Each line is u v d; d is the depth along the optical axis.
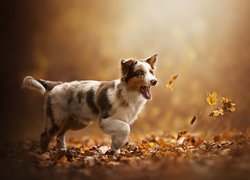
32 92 24.97
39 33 29.25
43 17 29.42
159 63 23.36
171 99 21.06
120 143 10.15
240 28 24.83
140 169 8.36
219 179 7.48
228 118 16.53
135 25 26.77
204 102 20.64
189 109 20.66
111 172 8.27
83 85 10.90
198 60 23.31
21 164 9.72
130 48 26.23
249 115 17.88
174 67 22.91
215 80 22.47
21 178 8.30
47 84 11.38
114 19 28.12
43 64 27.27
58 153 10.71
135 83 10.05
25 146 12.88
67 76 26.88
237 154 9.03
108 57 26.59
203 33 24.69
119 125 10.12
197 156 9.13
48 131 11.15
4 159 10.57
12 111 24.41
